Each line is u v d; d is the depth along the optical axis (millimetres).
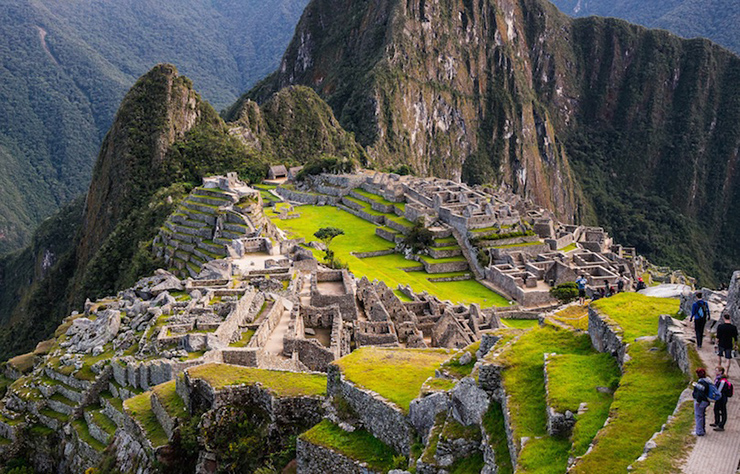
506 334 29000
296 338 44438
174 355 40000
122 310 55531
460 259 145000
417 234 149375
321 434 26047
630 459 17250
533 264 133750
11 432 45312
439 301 90500
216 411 30250
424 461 22031
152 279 67750
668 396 19875
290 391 30062
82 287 157875
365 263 137500
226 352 37906
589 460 17375
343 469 24562
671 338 22594
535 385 22875
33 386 48625
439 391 24156
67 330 58719
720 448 17016
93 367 45938
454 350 31328
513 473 19375
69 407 45188
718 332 20844
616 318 26172
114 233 171250
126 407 35125
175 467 30297
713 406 18859
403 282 121875
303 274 69312
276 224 162125
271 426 29453
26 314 189000
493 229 148875
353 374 27500
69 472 40594
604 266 135250
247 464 28766
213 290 53406
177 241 122750
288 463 27406
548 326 28953
